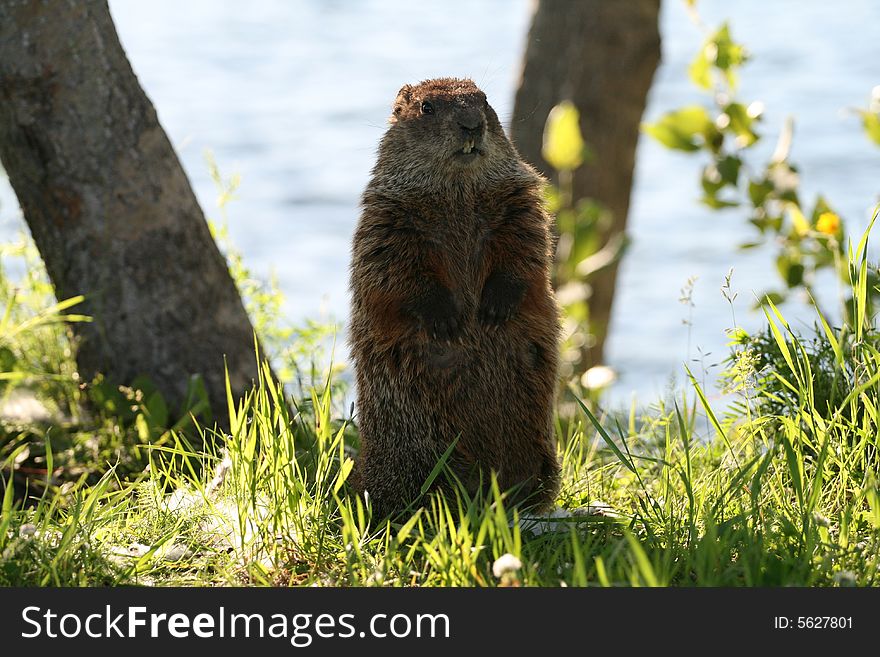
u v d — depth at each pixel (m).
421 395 9.08
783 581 7.05
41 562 7.54
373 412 9.24
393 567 7.63
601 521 8.29
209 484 8.89
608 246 19.25
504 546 7.69
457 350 9.10
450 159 9.23
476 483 9.12
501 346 9.20
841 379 9.12
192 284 11.38
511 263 9.34
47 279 12.77
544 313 9.36
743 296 27.91
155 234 11.23
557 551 7.46
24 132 10.99
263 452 8.52
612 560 7.10
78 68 10.89
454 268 9.43
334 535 8.22
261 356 11.80
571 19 18.69
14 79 10.84
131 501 8.85
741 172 14.62
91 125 10.98
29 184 11.22
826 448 7.85
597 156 18.94
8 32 10.75
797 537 7.48
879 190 33.03
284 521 8.15
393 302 9.14
